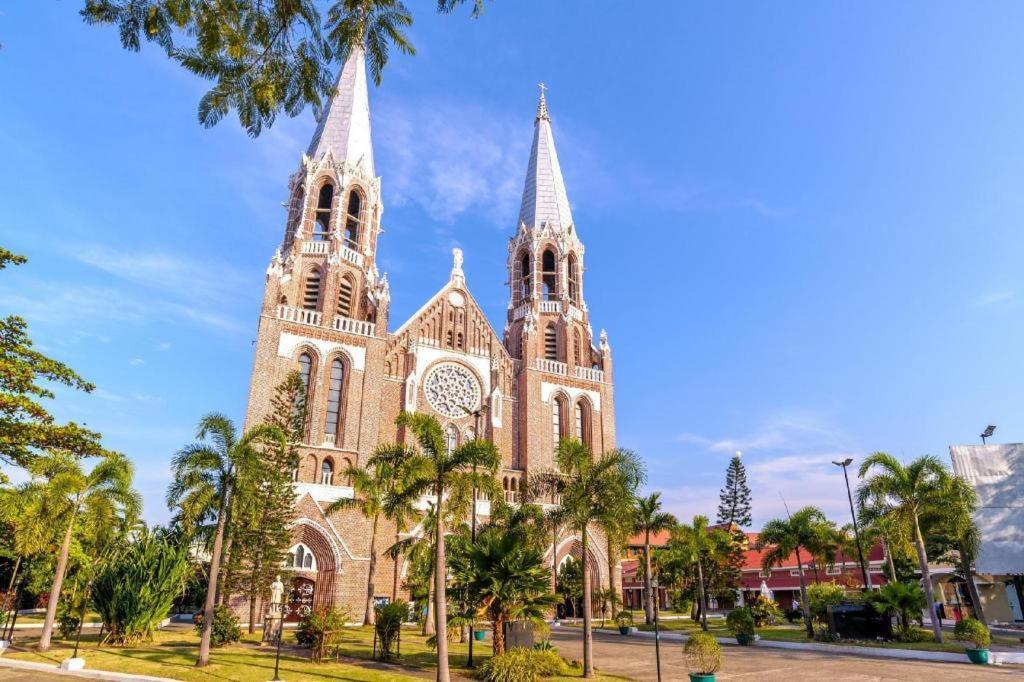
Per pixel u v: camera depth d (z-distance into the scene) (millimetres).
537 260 80562
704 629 46406
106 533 43969
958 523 37031
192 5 10180
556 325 78000
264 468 32438
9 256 30859
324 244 66312
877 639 36688
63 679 24875
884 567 58219
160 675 25250
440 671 22781
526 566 28094
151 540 37844
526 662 24578
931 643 34125
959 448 53000
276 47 11047
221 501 30531
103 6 9898
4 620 39656
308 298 64062
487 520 60344
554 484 34312
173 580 36594
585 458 30156
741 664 29109
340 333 61312
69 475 33812
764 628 49312
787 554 43750
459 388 68188
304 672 25703
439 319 70062
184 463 30000
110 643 34625
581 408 74438
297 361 58875
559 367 74000
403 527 28016
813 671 26641
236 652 31656
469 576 27812
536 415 69688
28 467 33906
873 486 37938
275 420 48000
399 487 26469
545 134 93250
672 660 31125
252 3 10547
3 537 48031
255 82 11094
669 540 56812
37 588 58219
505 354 72562
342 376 60656
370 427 59344
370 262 69812
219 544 29625
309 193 68562
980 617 40188
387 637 29734
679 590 64312
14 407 31500
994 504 50969
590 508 28891
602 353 78062
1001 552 49750
